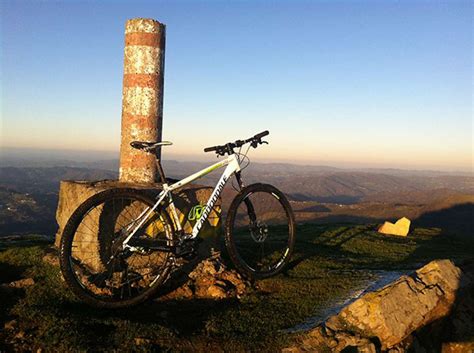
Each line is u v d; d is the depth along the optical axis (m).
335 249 8.34
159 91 5.89
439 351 4.98
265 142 5.24
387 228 10.86
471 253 8.67
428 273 5.35
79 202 5.27
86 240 4.83
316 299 5.04
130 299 4.27
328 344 4.11
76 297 4.44
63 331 3.64
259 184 5.24
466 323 5.16
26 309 4.03
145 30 5.73
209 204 4.92
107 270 4.71
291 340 4.06
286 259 5.49
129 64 5.79
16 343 3.51
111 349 3.53
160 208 4.54
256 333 4.16
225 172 5.05
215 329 4.13
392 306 4.55
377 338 4.37
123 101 5.90
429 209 136.38
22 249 5.86
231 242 4.99
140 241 4.41
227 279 5.22
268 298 4.98
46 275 5.05
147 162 5.81
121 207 4.91
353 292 5.28
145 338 3.72
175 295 4.84
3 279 5.00
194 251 4.70
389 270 6.50
